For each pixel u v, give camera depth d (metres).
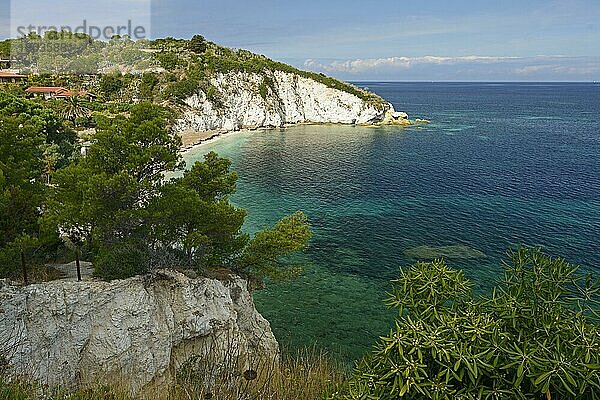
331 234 57.84
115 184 24.58
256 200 74.25
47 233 25.48
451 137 143.25
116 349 21.72
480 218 63.38
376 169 96.81
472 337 9.52
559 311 10.21
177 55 169.38
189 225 28.38
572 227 59.16
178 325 23.75
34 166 29.31
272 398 13.76
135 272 24.27
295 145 128.12
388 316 38.91
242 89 159.75
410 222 62.22
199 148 119.81
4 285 20.69
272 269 31.81
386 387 9.82
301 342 34.69
